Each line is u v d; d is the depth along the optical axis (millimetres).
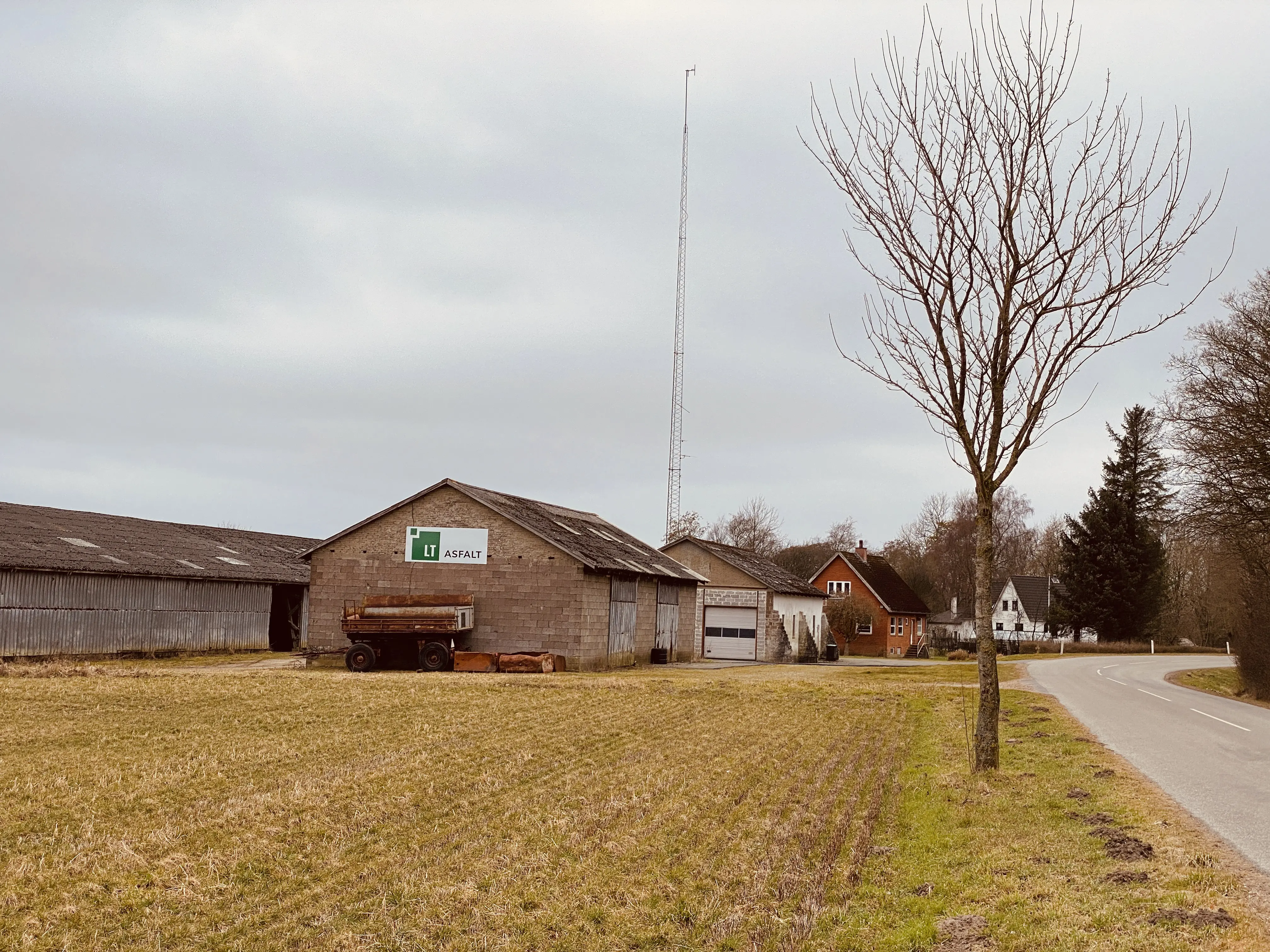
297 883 9805
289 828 11836
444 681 29766
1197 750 16938
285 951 8156
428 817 12383
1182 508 35375
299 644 49250
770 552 104562
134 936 8523
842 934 8219
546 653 35281
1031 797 12617
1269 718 23594
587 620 36000
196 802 13250
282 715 21531
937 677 38531
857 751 17828
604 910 8922
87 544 38406
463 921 8711
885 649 71750
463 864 10344
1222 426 32625
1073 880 8859
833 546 108312
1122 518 72438
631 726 20797
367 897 9359
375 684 28188
